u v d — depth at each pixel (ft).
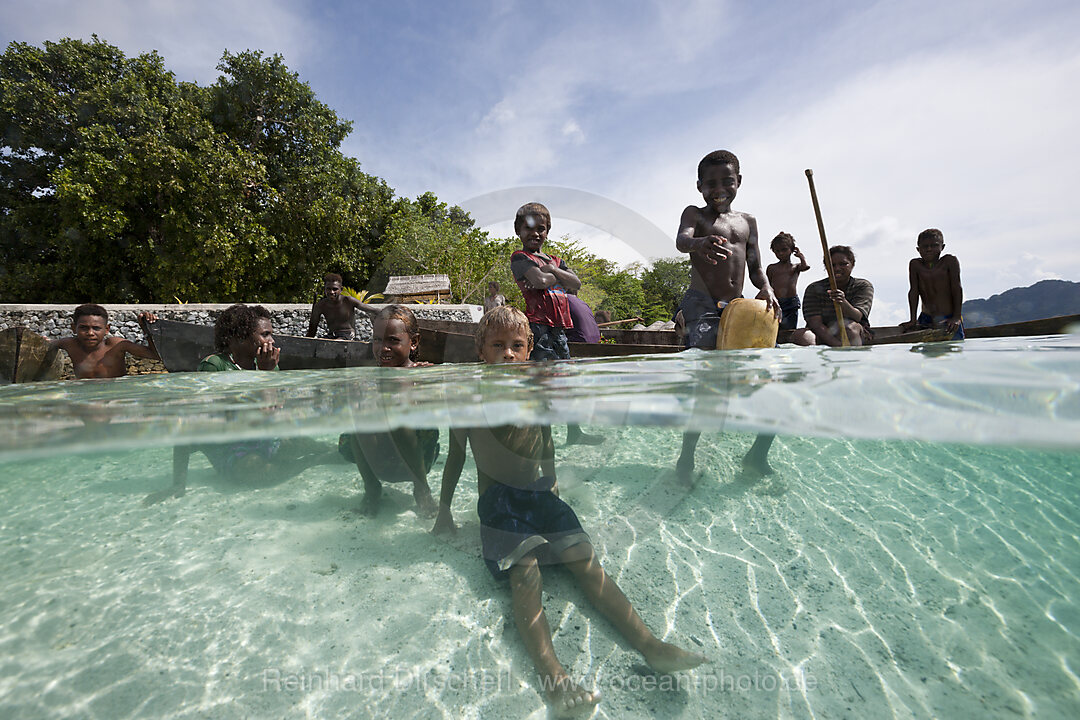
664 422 6.27
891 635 5.80
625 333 20.06
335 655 5.27
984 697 4.99
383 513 7.55
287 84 63.36
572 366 9.08
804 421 6.23
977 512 8.30
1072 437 5.50
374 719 4.65
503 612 5.88
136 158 49.24
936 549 7.38
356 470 8.84
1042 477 9.44
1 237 53.57
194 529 7.19
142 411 7.16
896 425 6.12
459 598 6.05
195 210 50.88
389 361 10.20
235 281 53.06
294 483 8.43
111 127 51.03
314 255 56.54
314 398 7.72
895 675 5.26
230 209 52.34
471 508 7.30
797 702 4.95
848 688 5.10
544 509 6.06
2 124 53.11
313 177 57.16
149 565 6.44
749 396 6.60
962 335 20.31
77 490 8.22
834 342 17.54
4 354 13.97
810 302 18.92
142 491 8.30
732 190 10.93
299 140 66.44
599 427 6.70
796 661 5.46
